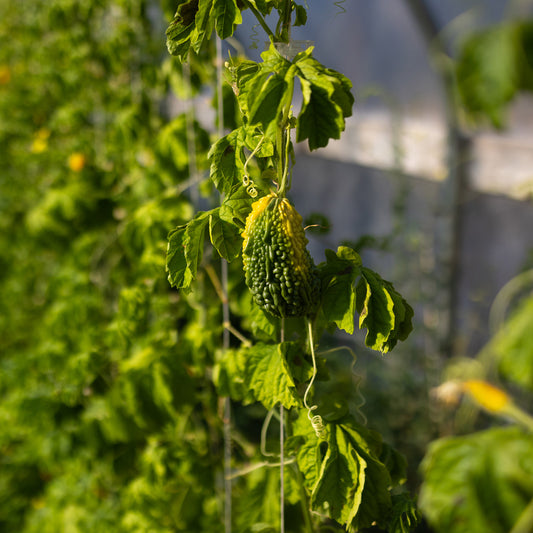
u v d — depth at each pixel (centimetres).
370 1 149
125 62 117
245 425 150
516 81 49
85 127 141
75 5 130
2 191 180
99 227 127
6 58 182
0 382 127
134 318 99
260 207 69
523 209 143
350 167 188
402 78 155
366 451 73
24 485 146
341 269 72
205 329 96
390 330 70
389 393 162
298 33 174
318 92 64
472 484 59
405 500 74
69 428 115
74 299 123
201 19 71
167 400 95
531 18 48
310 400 77
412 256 168
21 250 177
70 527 119
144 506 103
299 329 78
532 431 60
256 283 69
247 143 73
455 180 152
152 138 115
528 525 57
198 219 75
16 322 177
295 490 85
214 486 101
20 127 177
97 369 109
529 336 54
